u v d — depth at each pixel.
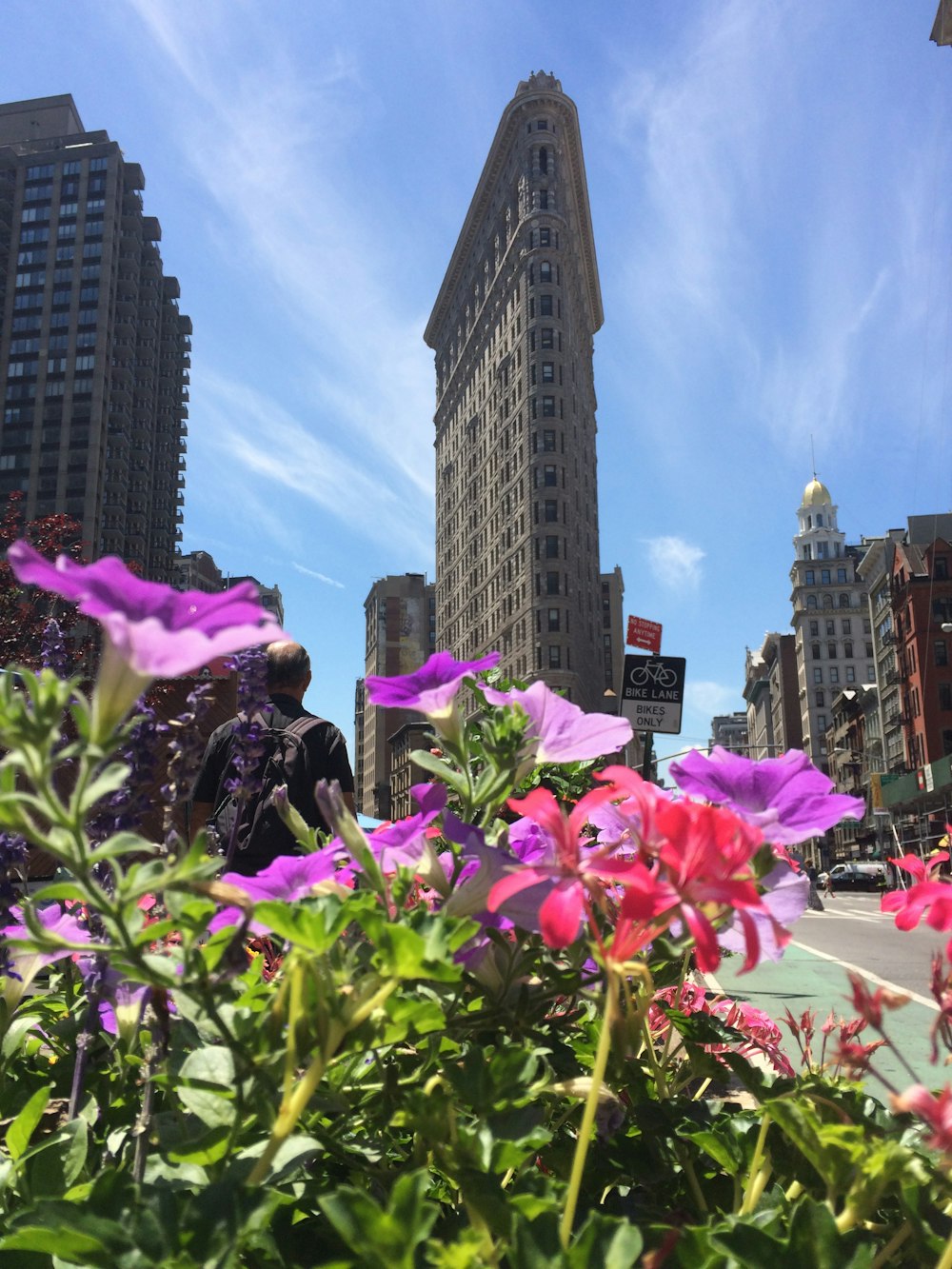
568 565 72.25
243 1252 0.85
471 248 97.00
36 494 84.88
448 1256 0.67
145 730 1.10
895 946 15.05
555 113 80.06
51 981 1.47
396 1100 1.00
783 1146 1.07
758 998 6.12
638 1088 1.22
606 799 0.80
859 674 115.94
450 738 1.18
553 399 74.25
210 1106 0.90
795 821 1.01
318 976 0.80
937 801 60.62
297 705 3.28
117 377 90.38
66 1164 0.99
